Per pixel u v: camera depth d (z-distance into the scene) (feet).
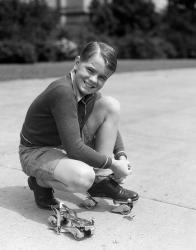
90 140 11.08
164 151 17.16
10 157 15.64
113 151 11.39
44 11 81.97
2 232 9.90
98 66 9.75
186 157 16.37
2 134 19.04
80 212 11.11
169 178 13.89
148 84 41.83
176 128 21.27
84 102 10.41
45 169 10.19
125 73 54.85
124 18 113.09
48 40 79.51
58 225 9.85
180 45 113.50
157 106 27.76
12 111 24.50
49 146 10.53
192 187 13.14
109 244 9.51
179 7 126.82
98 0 114.83
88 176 9.76
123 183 13.28
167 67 69.67
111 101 10.78
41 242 9.50
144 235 9.98
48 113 10.03
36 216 10.76
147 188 12.94
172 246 9.53
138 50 101.35
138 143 18.26
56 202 11.16
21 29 77.61
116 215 11.00
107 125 10.83
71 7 119.96
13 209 11.15
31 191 12.43
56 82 9.93
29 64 68.44
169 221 10.75
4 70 51.75
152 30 114.62
